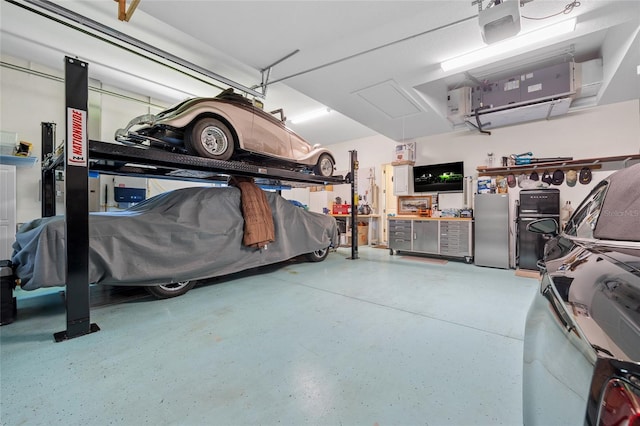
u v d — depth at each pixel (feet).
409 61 11.84
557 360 2.43
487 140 19.51
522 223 15.65
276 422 4.28
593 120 15.79
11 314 8.07
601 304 2.28
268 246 13.76
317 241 16.97
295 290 11.55
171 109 10.61
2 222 12.70
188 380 5.34
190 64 12.25
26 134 14.90
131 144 11.43
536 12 8.87
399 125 19.58
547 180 16.79
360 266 16.71
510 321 8.29
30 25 11.95
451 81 15.57
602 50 12.27
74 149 7.21
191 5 8.77
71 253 7.20
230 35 10.28
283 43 10.75
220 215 11.79
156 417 4.37
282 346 6.72
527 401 3.19
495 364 5.92
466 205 20.17
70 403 4.67
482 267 16.74
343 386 5.16
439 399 4.79
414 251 20.33
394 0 8.57
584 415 1.83
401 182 22.72
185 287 10.92
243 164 11.95
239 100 11.95
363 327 7.83
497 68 13.85
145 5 8.78
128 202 18.81
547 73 13.33
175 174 14.26
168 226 10.12
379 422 4.27
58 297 10.59
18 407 4.55
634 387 1.67
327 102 15.88
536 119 17.04
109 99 17.97
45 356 6.21
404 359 6.12
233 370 5.68
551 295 3.16
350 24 9.66
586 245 3.79
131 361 6.02
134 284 9.46
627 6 8.55
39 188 15.35
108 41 11.02
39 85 15.29
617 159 14.48
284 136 14.15
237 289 11.68
